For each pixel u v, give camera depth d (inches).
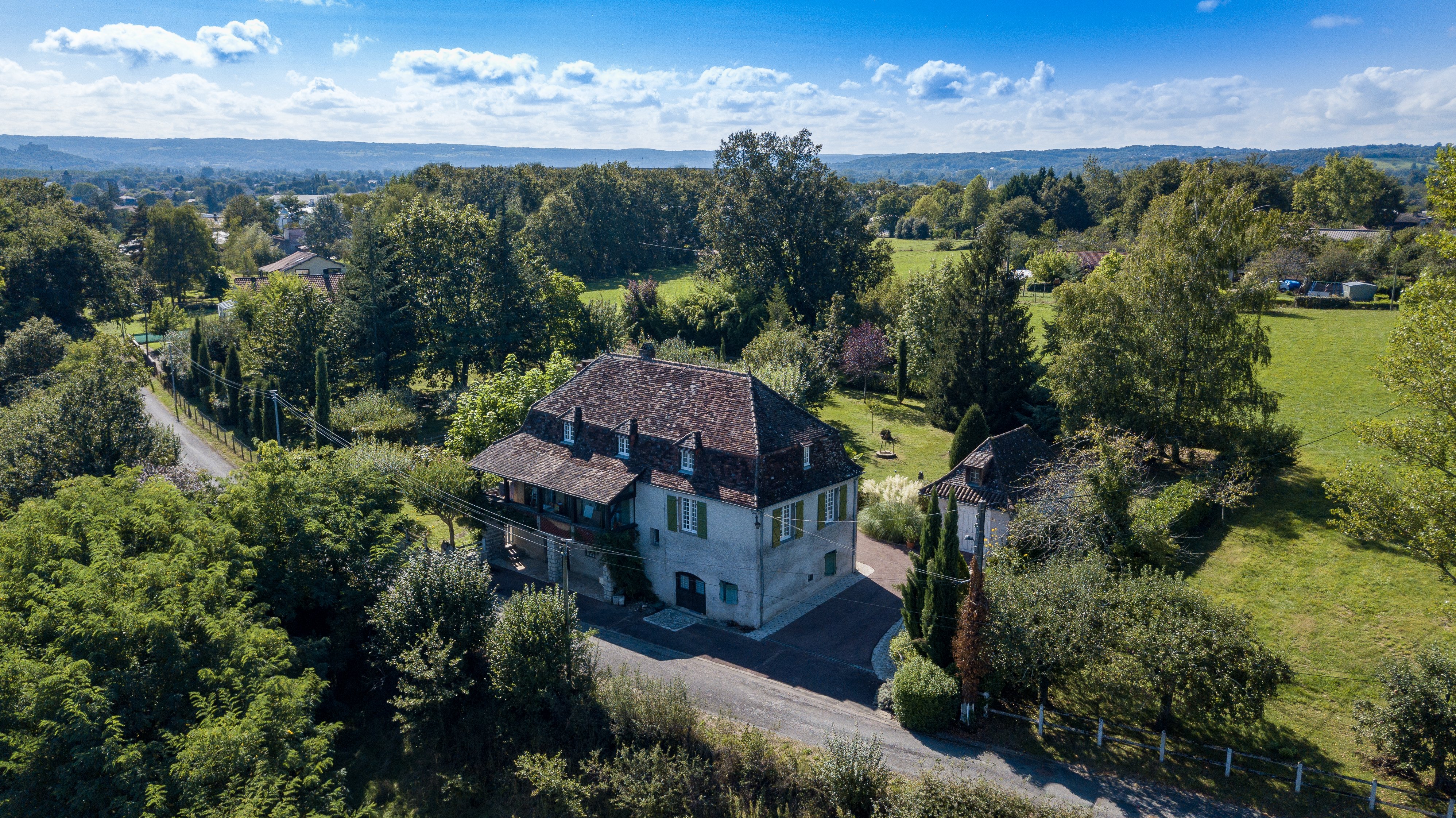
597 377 1758.1
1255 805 952.3
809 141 3767.2
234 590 1149.7
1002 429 2413.9
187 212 5457.7
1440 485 1127.0
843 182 3804.1
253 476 1424.7
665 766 1042.7
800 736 1123.9
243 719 954.7
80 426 1909.4
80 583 1062.4
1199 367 1833.2
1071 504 1403.8
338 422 2519.7
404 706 1170.0
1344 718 1079.0
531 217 5467.5
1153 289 1892.2
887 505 1829.5
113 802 867.4
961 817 872.9
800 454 1485.0
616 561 1539.1
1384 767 983.6
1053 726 1119.6
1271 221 1879.9
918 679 1132.5
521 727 1197.1
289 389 2780.5
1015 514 1502.2
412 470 1852.9
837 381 2888.8
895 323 3319.4
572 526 1590.8
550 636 1182.9
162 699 993.5
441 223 3105.3
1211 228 1822.1
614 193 6008.9
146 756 923.4
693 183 7263.8
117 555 1144.2
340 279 3152.1
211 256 5703.7
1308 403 2362.2
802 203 3774.6
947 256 5634.8
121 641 991.0
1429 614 1262.3
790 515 1472.7
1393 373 1221.1
